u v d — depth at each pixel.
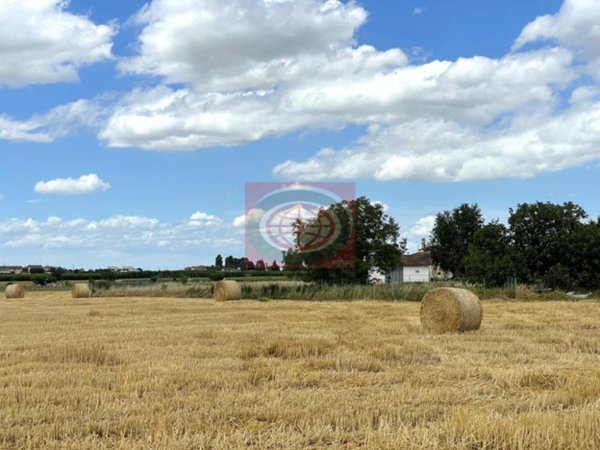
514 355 12.82
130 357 12.46
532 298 37.88
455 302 18.22
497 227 47.00
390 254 47.88
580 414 7.14
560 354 13.02
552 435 6.46
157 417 7.68
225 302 34.56
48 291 55.53
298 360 12.06
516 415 7.47
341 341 14.15
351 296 39.38
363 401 8.43
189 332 17.34
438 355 12.74
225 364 11.57
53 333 17.44
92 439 6.91
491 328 18.89
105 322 21.23
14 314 25.31
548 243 45.69
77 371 10.79
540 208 46.28
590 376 9.81
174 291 46.50
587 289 44.88
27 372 10.92
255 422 7.52
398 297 38.31
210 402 8.50
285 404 8.31
